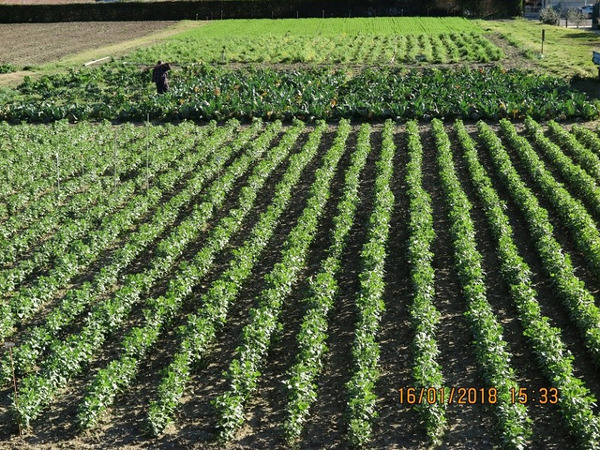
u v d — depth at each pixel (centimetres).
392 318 2045
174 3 9250
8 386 1803
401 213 2770
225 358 1900
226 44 6631
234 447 1576
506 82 4522
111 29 8562
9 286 2238
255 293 2220
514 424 1505
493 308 2072
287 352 1914
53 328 1967
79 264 2391
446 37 6869
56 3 9681
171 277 2342
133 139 3809
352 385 1634
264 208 2892
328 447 1564
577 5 10731
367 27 7869
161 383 1716
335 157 3256
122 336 1995
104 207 2780
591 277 2244
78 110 4291
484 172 3017
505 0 9031
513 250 2256
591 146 3412
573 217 2488
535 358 1792
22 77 5453
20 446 1598
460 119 4019
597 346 1756
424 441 1572
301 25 8175
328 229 2659
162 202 2977
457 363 1833
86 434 1631
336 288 2089
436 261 2373
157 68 4644
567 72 5078
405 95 4381
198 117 4212
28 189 2966
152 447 1583
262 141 3547
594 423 1482
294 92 4531
